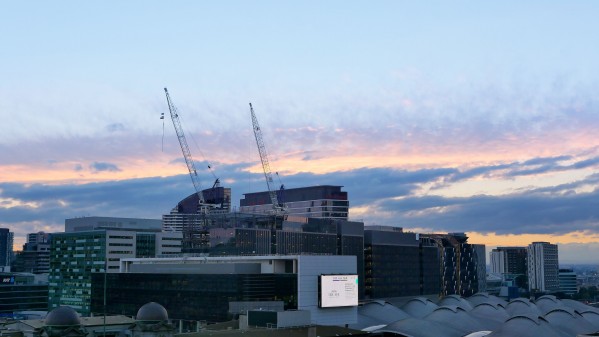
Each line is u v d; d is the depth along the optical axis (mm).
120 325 166250
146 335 155375
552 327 188750
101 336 161875
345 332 144750
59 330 146875
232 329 149000
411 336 189625
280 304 195875
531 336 177000
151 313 156750
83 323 162500
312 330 138250
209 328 165375
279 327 143875
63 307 151375
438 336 192750
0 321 169875
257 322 148625
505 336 176750
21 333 153000
